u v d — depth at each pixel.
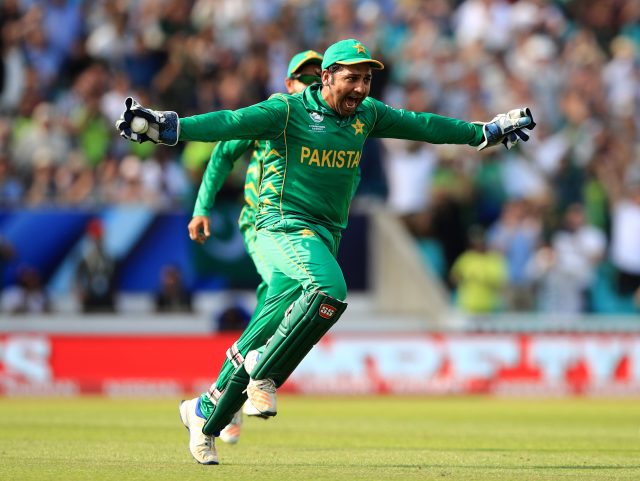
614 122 54.94
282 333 14.64
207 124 14.10
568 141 52.28
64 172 45.25
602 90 55.47
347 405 35.94
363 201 45.97
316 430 24.77
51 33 49.84
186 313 42.66
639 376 42.59
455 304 48.09
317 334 14.70
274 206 15.62
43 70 49.28
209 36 49.94
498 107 53.38
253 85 48.41
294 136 15.23
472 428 25.83
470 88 53.06
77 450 18.39
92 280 42.19
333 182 15.55
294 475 14.55
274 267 15.93
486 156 49.47
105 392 40.38
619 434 24.12
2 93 48.66
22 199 45.06
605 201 51.00
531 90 54.03
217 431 16.00
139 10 50.97
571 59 56.12
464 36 56.25
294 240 15.21
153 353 40.94
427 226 48.09
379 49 52.97
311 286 14.73
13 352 39.78
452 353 42.06
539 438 22.77
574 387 42.44
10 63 48.78
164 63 49.69
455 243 48.38
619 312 48.78
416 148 48.28
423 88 52.44
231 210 42.75
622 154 53.22
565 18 59.28
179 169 46.50
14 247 41.62
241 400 15.69
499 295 46.66
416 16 55.66
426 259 48.25
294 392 41.22
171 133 13.71
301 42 52.78
